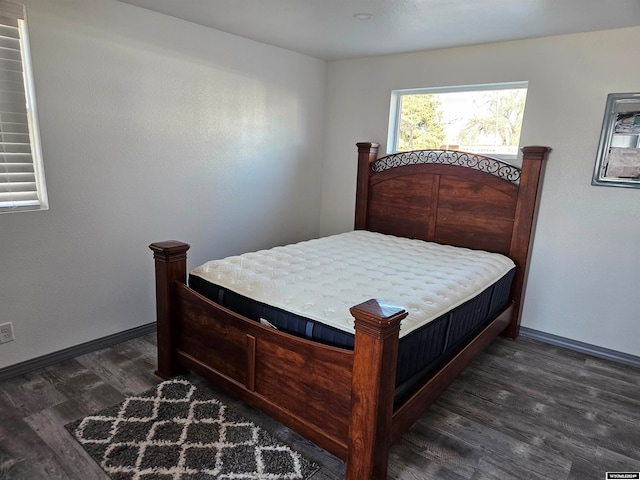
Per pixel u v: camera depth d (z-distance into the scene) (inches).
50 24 93.1
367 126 161.5
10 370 97.6
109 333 115.6
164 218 123.6
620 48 109.6
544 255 127.6
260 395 81.8
